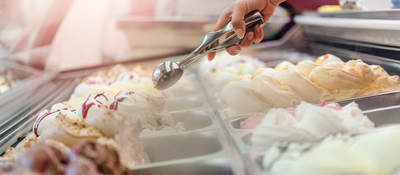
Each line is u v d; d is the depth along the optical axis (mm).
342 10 1534
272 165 591
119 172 542
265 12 1072
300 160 565
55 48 1892
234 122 877
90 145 527
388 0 1253
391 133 582
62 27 1975
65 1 1879
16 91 1348
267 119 755
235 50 1037
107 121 680
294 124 719
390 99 868
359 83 899
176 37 2508
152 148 837
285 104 878
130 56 2406
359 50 1305
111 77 1377
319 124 682
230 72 1338
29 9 1719
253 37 1059
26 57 1655
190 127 1021
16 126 983
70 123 687
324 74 915
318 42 1748
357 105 810
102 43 2219
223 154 705
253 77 963
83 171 478
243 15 952
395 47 1081
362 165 540
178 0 2609
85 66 1995
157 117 909
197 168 681
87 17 2115
